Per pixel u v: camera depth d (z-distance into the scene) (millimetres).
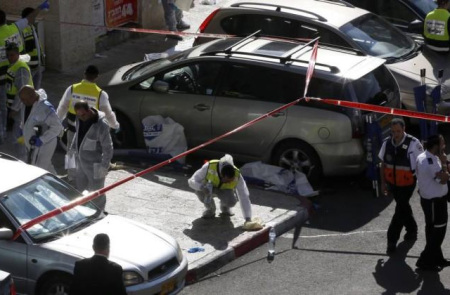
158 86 27891
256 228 23438
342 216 25391
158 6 42812
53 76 35281
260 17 32469
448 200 21953
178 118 28109
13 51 26453
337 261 22484
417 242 23641
